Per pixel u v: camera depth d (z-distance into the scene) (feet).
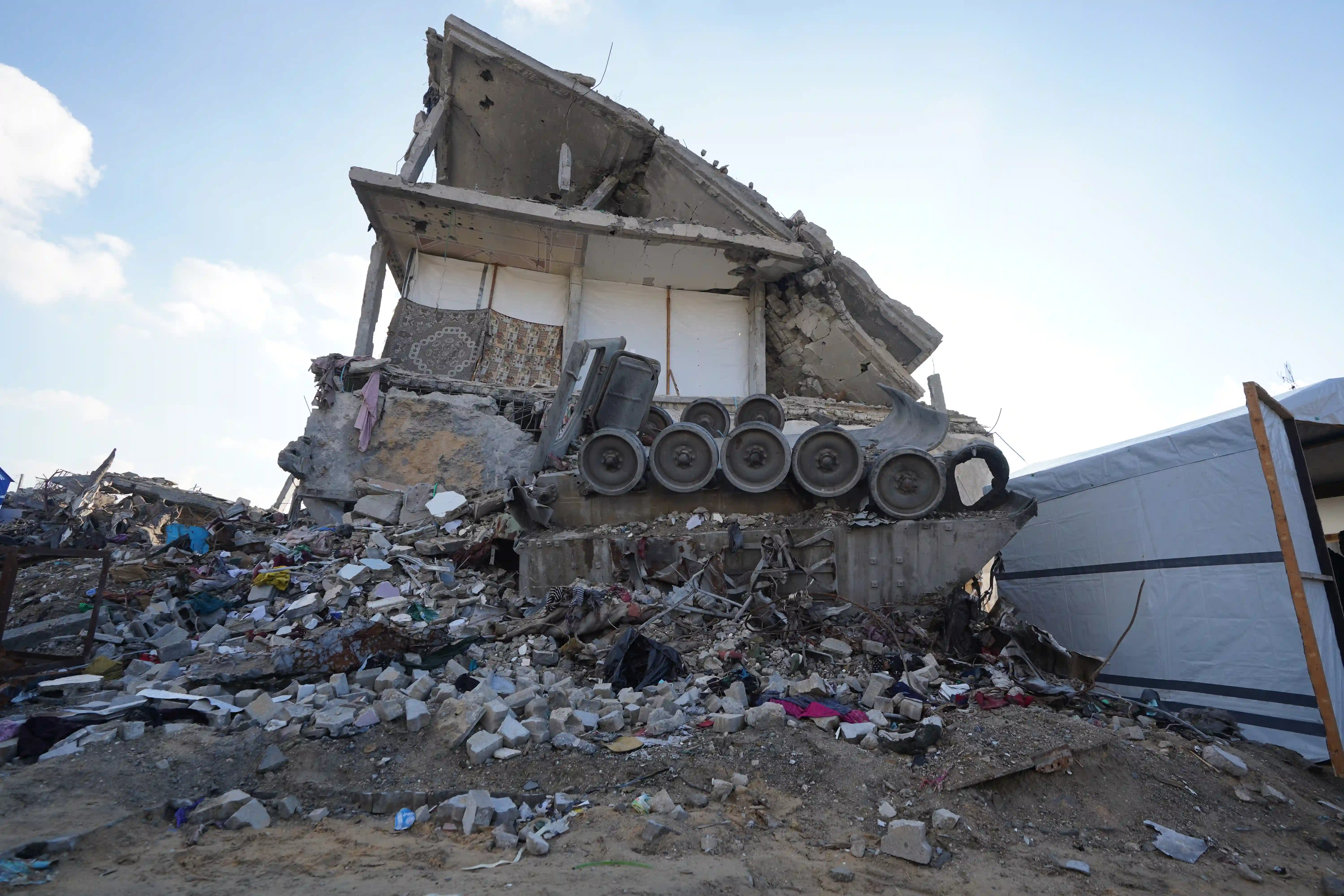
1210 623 26.12
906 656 27.02
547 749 17.46
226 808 14.10
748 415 45.09
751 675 23.35
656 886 11.97
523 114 68.18
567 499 35.29
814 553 32.07
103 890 11.03
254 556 37.88
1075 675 27.14
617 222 58.75
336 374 49.85
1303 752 22.45
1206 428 27.27
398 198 56.18
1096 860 14.94
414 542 39.29
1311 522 24.59
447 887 11.66
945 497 34.53
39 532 44.01
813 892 12.59
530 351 60.85
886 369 66.64
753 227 66.18
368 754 16.96
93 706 17.98
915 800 16.30
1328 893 14.52
